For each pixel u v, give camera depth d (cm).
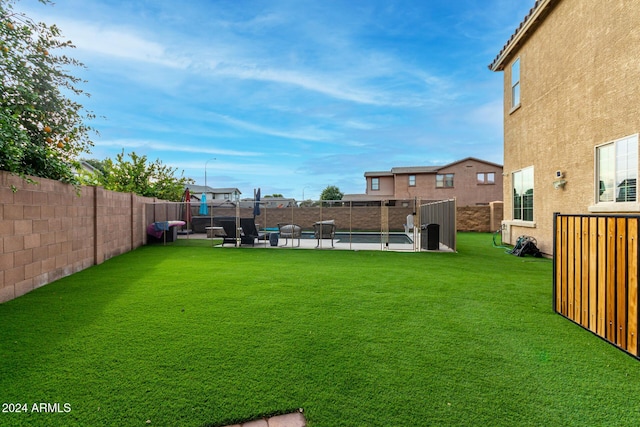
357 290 525
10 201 477
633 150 596
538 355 295
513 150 1083
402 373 260
